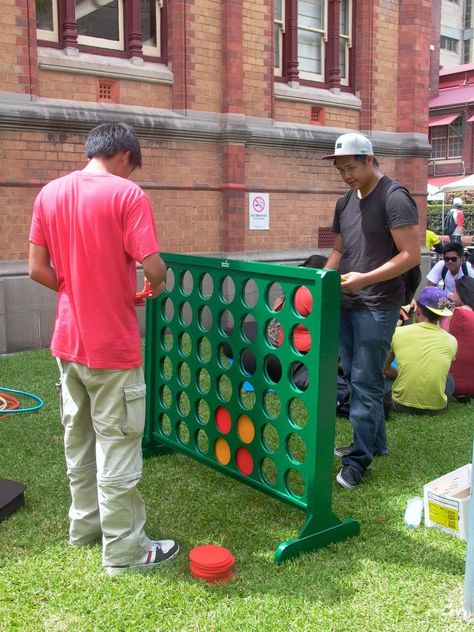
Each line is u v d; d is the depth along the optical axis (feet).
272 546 11.05
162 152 29.19
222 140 30.73
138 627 8.77
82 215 9.46
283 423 11.46
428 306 18.06
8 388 20.17
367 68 36.52
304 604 9.34
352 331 13.91
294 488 13.53
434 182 110.01
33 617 8.93
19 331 25.90
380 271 12.48
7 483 12.44
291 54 33.91
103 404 9.82
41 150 25.80
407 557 10.70
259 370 11.94
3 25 24.53
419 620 8.99
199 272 13.37
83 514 10.69
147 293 10.29
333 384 10.84
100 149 9.91
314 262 17.43
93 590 9.56
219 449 13.28
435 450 15.56
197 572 9.89
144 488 13.26
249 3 31.04
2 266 25.27
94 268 9.46
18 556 10.46
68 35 26.63
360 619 8.99
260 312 11.83
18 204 25.57
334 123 35.86
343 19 36.68
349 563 10.49
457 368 19.75
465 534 11.28
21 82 25.18
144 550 10.31
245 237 32.19
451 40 145.38
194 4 29.37
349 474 13.35
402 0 37.45
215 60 30.35
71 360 9.85
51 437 15.90
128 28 28.58
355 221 13.35
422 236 39.50
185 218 30.27
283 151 33.14
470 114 108.78
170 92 29.66
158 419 14.98
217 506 12.50
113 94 28.07
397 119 38.45
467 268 25.38
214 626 8.80
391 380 18.97
